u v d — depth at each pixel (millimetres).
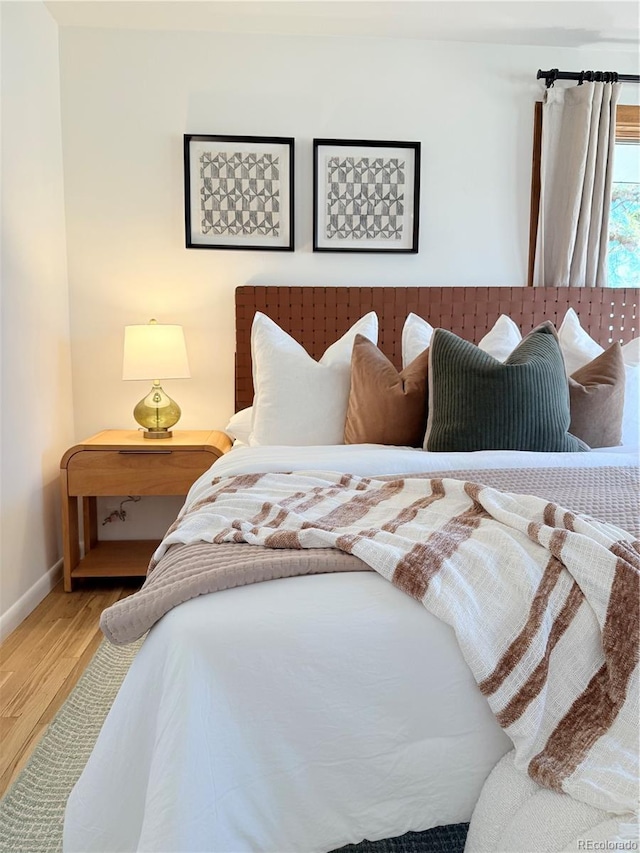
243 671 1017
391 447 2250
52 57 2807
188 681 996
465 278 3164
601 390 2297
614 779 925
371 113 3025
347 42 2977
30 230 2578
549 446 2084
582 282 3146
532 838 941
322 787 1034
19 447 2484
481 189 3121
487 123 3080
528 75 3070
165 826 921
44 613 2543
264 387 2455
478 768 1071
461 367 2092
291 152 2977
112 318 3039
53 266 2830
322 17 2783
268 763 1013
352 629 1058
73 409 3082
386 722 1049
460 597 1091
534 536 1202
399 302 3070
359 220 3062
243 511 1503
